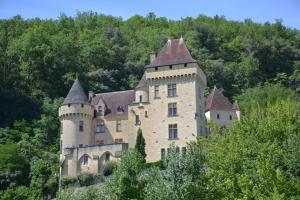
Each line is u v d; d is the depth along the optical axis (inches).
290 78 6210.6
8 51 5556.1
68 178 3211.1
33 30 5949.8
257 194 1400.1
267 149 1694.1
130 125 3462.1
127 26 7849.4
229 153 1683.1
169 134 3339.1
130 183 1401.3
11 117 4813.0
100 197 1535.4
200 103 3449.8
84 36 6673.2
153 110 3410.4
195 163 1374.3
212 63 6033.5
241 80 6171.3
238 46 6870.1
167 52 3499.0
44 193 3218.5
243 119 2004.2
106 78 5634.8
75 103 3545.8
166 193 1320.1
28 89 5275.6
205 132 3489.2
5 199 2659.9
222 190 1417.3
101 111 3627.0
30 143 4185.5
